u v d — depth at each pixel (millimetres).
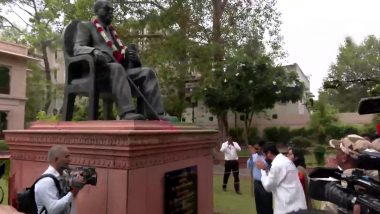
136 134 3102
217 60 18016
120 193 3111
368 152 2029
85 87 4133
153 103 4422
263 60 18062
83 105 9195
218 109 18688
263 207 5297
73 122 3789
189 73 17516
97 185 3248
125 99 3949
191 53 16312
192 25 17312
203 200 4602
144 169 3318
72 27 4492
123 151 3092
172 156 3838
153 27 16531
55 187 2723
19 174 4098
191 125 4758
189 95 18781
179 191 3895
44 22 19938
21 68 20766
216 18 17766
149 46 17078
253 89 18219
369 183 1774
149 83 4469
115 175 3160
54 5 17438
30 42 20750
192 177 4254
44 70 26812
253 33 18047
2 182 7246
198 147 4500
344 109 35438
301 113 27469
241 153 17156
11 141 4191
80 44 4289
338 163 2742
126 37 16250
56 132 3633
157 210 3506
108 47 4473
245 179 11344
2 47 19516
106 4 4605
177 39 15961
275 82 18078
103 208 3195
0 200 4086
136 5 16203
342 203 1837
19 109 20625
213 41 17156
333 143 3160
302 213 1066
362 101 1804
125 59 4590
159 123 3822
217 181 10852
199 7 17047
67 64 4328
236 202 7578
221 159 15312
